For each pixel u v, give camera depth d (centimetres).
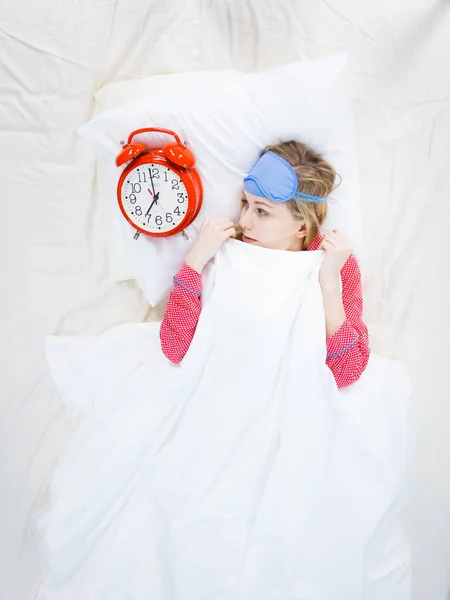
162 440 113
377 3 126
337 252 112
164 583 106
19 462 131
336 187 117
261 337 110
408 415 119
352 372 116
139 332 130
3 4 125
